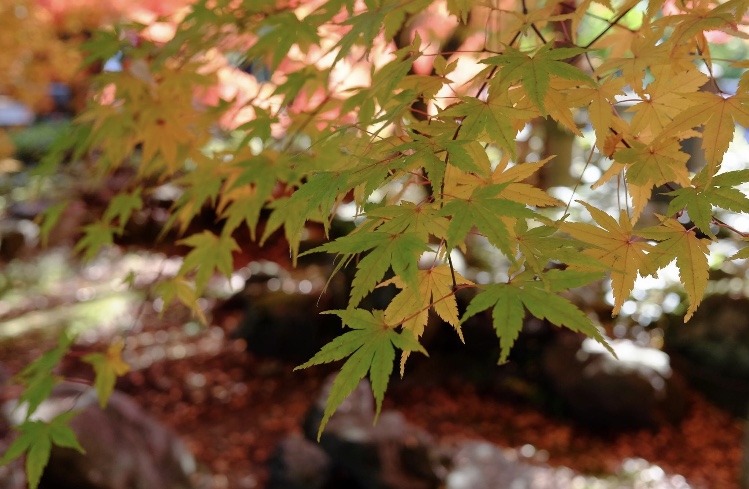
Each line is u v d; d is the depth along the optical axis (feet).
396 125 4.23
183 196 6.26
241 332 25.03
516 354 22.27
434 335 22.35
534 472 16.94
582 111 25.20
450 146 3.20
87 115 6.68
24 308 29.25
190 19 6.24
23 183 39.58
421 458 15.97
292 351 24.22
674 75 3.88
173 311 28.89
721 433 19.94
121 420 15.07
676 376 21.16
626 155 3.66
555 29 5.65
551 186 26.53
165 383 23.13
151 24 6.92
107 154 6.93
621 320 23.48
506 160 3.70
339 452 15.76
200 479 17.46
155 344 25.95
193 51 6.36
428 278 3.58
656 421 19.94
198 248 6.28
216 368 24.08
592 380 20.10
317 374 23.34
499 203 3.05
